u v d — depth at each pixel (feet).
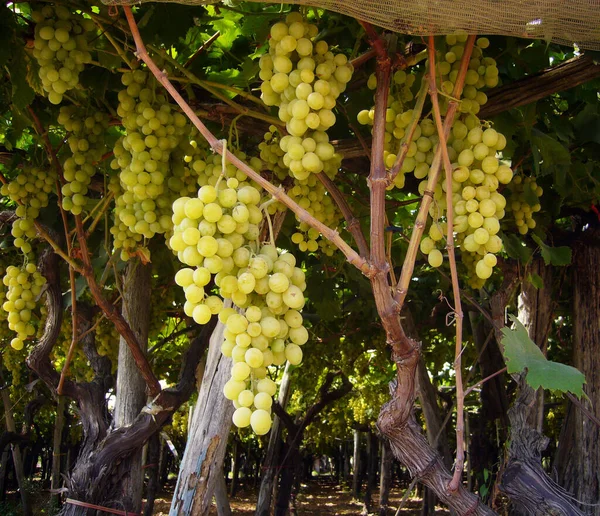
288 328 4.01
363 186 11.66
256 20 8.26
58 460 21.08
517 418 9.59
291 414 49.52
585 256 12.06
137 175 7.11
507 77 9.46
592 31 5.29
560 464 11.78
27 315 9.77
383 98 5.20
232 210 3.92
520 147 9.98
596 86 9.53
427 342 25.89
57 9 6.72
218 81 9.21
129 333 10.44
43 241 12.54
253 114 7.57
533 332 11.91
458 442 5.48
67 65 6.80
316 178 7.38
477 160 5.53
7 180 11.79
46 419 46.73
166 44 7.75
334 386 44.42
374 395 36.58
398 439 6.12
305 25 5.39
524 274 10.56
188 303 3.84
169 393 11.72
